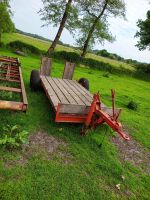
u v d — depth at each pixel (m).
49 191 3.80
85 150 5.27
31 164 4.32
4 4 22.25
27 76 10.88
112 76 23.47
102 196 4.04
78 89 8.17
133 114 9.33
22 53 21.25
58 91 7.31
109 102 10.14
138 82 24.89
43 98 7.75
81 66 25.28
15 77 7.54
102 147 5.59
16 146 4.66
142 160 5.67
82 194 3.95
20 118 5.89
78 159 4.87
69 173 4.35
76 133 5.86
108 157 5.24
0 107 4.57
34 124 5.80
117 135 6.52
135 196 4.31
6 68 8.35
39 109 6.74
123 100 11.51
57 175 4.21
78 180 4.24
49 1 23.48
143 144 6.59
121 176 4.68
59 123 6.12
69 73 9.86
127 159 5.51
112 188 4.32
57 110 5.50
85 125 5.78
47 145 5.08
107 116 5.36
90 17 25.73
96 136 6.01
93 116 5.85
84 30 25.83
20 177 3.93
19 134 4.88
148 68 33.75
